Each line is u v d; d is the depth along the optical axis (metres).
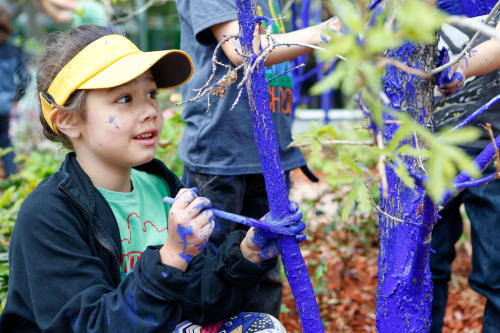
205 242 1.33
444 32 1.89
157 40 6.46
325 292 2.81
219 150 1.89
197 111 1.93
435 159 0.74
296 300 1.33
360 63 0.74
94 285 1.37
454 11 1.79
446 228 2.11
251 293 1.50
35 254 1.39
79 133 1.51
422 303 1.44
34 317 1.44
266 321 1.51
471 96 1.93
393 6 0.92
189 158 1.98
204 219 1.31
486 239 1.91
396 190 1.41
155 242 1.62
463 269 3.32
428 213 1.20
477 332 2.63
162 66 1.68
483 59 1.63
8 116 4.21
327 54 0.75
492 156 1.23
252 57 1.21
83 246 1.42
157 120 1.52
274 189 1.27
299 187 4.60
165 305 1.32
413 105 1.33
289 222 1.29
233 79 1.31
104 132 1.46
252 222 1.28
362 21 0.78
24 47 4.15
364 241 3.27
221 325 1.51
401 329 1.42
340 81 0.74
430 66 1.33
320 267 2.77
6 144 4.23
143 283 1.31
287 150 2.03
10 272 1.46
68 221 1.42
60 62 1.50
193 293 1.38
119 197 1.58
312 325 1.32
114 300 1.31
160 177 1.75
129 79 1.41
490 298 1.92
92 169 1.54
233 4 1.72
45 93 1.51
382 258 1.46
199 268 1.43
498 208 1.86
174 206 1.32
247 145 1.88
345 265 3.04
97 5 4.04
